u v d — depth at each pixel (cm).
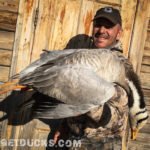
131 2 222
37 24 215
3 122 219
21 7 212
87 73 154
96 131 170
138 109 169
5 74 216
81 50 162
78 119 174
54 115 159
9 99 217
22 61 215
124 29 223
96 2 220
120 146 172
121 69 162
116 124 167
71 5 217
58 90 156
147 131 235
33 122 223
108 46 186
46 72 159
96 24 187
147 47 228
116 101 164
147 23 225
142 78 230
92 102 154
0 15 211
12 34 214
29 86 162
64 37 219
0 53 214
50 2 215
